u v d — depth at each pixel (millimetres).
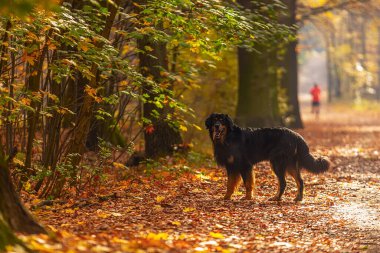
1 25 11008
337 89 96875
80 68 11148
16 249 7012
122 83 14344
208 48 13438
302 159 12883
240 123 26188
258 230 9820
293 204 12297
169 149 17406
